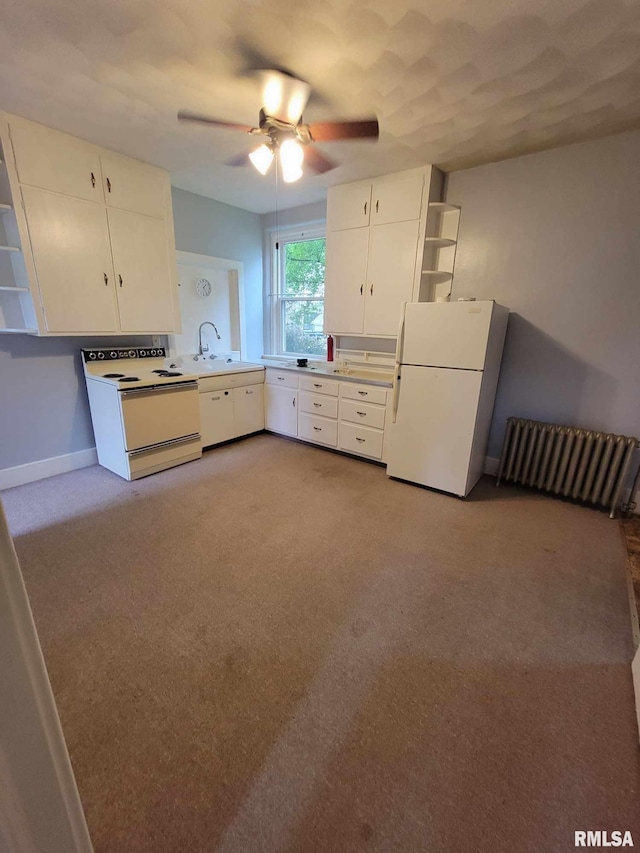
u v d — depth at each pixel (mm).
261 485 3119
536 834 1022
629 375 2713
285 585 1958
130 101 2180
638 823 1049
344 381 3613
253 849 982
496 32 1579
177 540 2326
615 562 2197
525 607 1846
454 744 1239
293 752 1208
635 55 1702
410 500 2914
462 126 2385
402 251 3275
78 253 2809
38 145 2490
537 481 3018
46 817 560
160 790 1103
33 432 3066
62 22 1558
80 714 1310
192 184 3582
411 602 1862
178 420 3375
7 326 2842
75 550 2205
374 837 1011
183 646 1587
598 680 1476
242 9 1481
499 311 2756
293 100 2027
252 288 4688
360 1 1433
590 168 2605
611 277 2664
